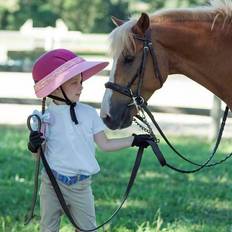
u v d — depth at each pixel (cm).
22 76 2458
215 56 670
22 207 945
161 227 864
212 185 1110
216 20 670
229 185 1109
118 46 647
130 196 1019
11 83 2256
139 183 1111
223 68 672
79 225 624
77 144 611
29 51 2683
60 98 616
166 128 1695
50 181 612
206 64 673
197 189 1075
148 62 654
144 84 656
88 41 2623
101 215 898
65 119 612
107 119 653
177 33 664
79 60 620
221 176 1176
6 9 4625
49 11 4684
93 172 616
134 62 650
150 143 618
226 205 992
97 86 2216
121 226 851
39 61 620
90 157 615
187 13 674
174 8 682
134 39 649
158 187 1083
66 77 605
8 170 1173
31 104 1683
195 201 999
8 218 877
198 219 910
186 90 2325
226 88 679
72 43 2577
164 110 1595
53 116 614
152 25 664
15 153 1330
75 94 615
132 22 658
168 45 666
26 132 1589
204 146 1457
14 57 2688
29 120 603
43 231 626
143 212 934
